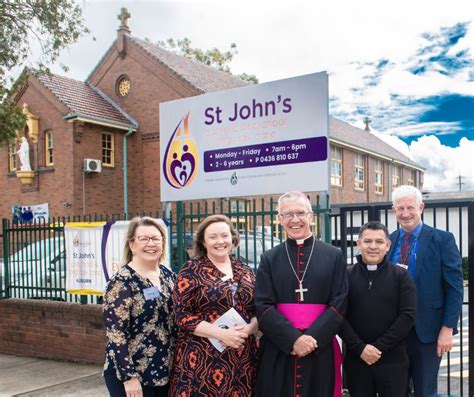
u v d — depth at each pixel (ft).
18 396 18.86
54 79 66.13
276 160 18.92
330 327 11.05
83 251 23.07
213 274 11.82
